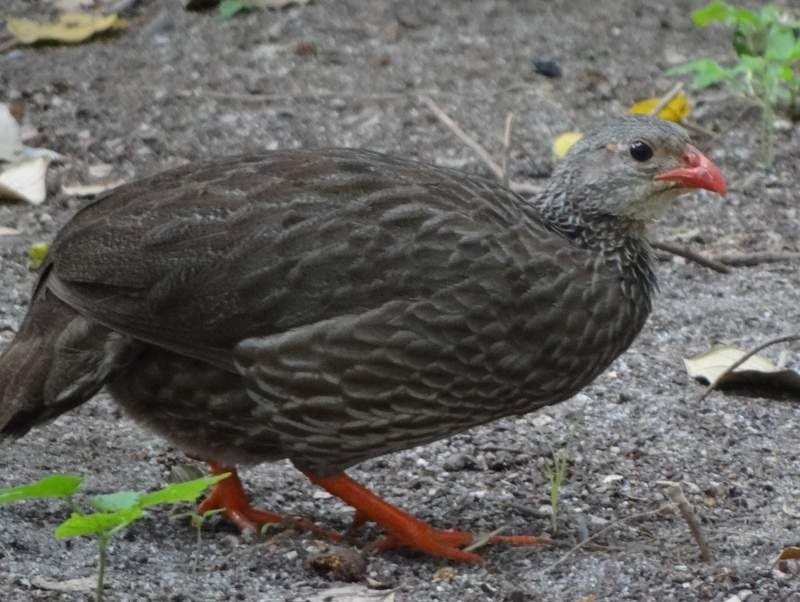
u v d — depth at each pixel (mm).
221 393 9320
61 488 7922
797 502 10227
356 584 9109
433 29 17953
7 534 9320
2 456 10414
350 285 9133
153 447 10758
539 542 9648
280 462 11047
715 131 15852
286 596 8859
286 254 9133
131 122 15766
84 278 9188
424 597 8938
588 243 9922
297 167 9516
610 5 18641
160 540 9594
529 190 14320
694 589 9023
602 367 9883
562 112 16094
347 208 9258
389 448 9625
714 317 12852
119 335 9211
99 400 11461
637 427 11219
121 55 17297
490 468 10711
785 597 8922
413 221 9281
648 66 17156
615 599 8930
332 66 17016
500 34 17828
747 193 14859
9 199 14375
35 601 8547
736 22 16172
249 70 16906
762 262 13812
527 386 9562
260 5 18375
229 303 9102
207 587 8906
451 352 9250
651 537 9742
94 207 9594
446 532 9586
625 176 9898
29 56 17250
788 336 11680
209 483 8047
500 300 9281
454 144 15367
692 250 13922
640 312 9977
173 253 9156
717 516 10062
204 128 15656
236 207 9258
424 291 9188
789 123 16000
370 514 9586
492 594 9000
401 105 16141
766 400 11711
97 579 8789
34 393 9211
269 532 9711
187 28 17953
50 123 15734
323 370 9172
